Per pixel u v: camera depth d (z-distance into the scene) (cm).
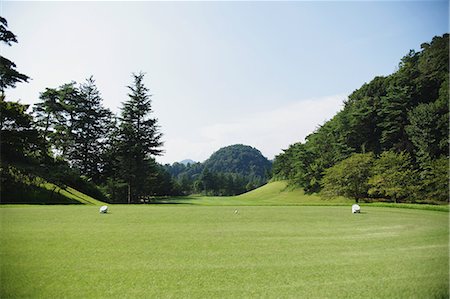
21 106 2873
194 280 561
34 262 661
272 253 771
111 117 5112
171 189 9012
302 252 784
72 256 714
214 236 1002
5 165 2600
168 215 1628
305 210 2084
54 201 2788
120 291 505
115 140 4762
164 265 654
